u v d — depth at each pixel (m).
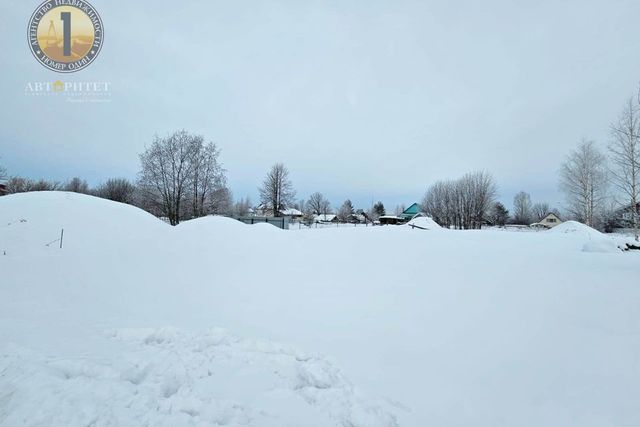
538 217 71.56
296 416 3.00
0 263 8.69
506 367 3.95
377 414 3.12
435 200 56.88
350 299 6.54
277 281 7.85
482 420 3.13
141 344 4.35
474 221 50.22
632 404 3.21
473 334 4.79
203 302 6.39
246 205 61.69
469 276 7.55
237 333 4.87
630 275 6.72
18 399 2.70
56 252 11.20
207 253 10.33
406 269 8.73
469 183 50.59
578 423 3.05
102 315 5.46
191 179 33.38
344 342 4.69
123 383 3.16
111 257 9.65
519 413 3.21
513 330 4.77
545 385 3.58
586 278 6.63
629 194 21.70
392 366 4.06
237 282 7.75
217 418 2.83
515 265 8.36
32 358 3.47
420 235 14.95
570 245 14.20
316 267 9.23
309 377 3.74
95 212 15.16
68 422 2.51
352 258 10.41
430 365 4.08
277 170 47.06
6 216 13.06
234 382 3.49
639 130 20.81
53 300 6.07
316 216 67.50
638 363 3.75
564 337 4.43
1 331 4.33
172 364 3.75
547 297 5.79
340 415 3.06
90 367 3.39
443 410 3.27
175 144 32.88
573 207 32.47
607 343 4.18
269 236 13.27
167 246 10.88
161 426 2.61
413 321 5.37
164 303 6.29
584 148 31.03
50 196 15.38
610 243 11.70
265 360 4.03
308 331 5.06
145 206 32.81
